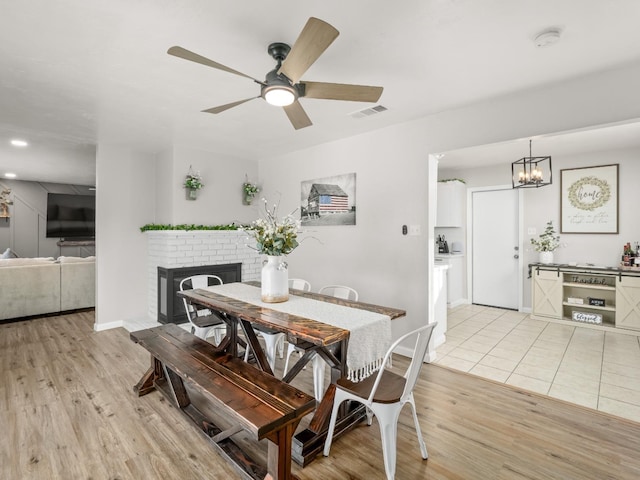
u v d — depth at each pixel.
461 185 5.90
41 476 1.79
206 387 1.80
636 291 4.16
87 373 3.06
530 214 5.34
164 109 3.13
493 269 5.77
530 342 3.93
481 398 2.64
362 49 2.11
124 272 4.61
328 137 4.04
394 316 2.27
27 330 4.37
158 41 2.02
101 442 2.07
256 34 1.95
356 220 3.95
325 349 2.09
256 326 2.82
